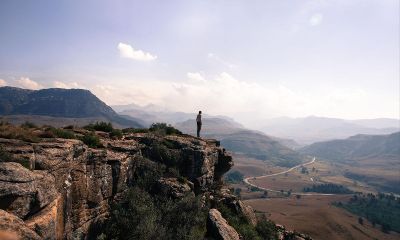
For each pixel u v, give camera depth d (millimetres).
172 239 22422
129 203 24422
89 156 21891
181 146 33469
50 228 14938
